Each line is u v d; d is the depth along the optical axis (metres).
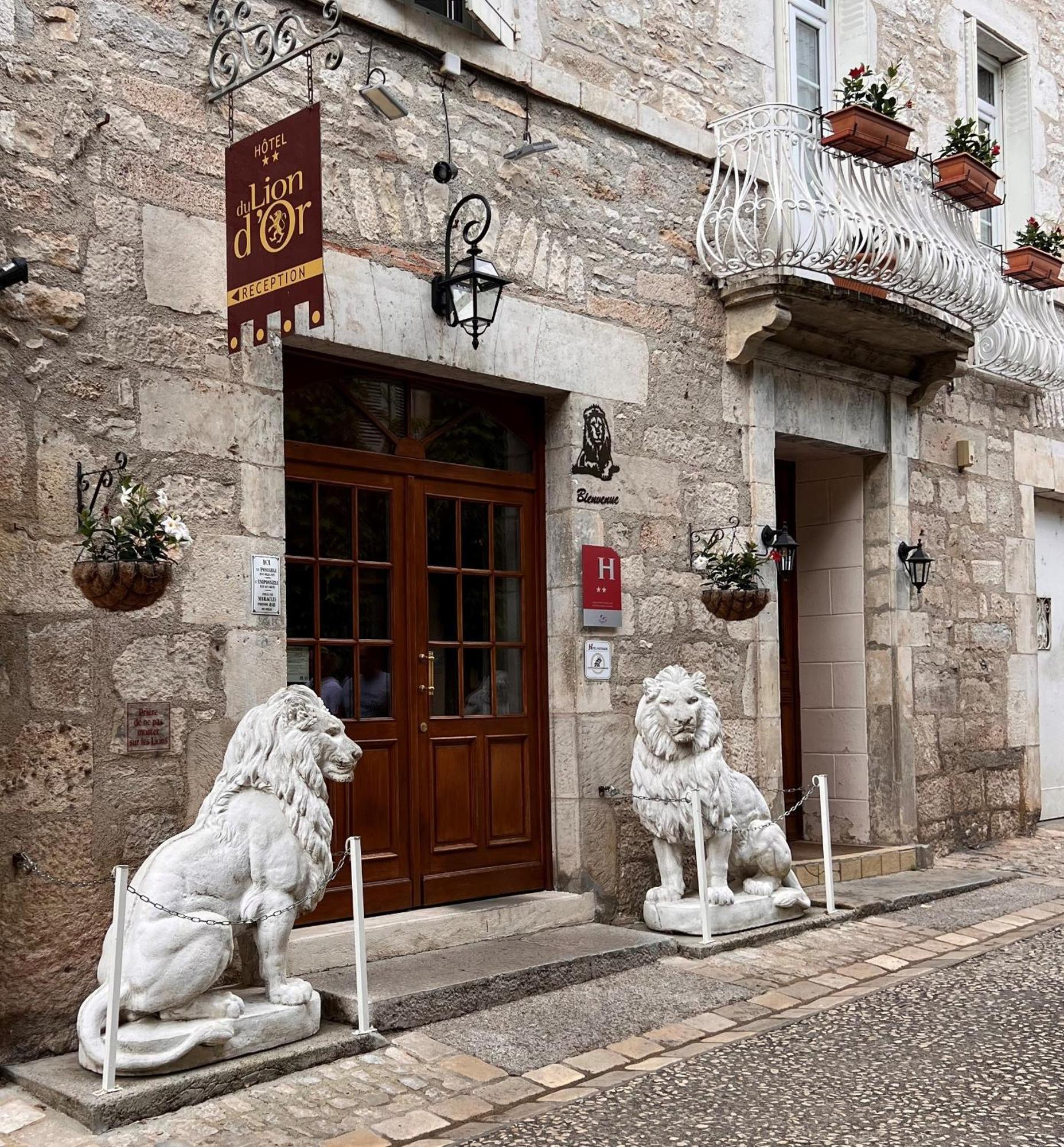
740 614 6.38
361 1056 4.21
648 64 6.72
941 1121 3.63
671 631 6.57
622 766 6.27
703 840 5.76
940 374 8.09
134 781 4.43
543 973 5.05
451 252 5.64
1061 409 9.96
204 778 4.63
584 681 6.13
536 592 6.27
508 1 5.91
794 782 8.32
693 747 5.90
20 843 4.13
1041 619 9.91
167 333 4.64
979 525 8.95
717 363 6.93
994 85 9.88
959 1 9.03
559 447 6.23
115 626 4.41
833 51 8.20
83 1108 3.60
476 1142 3.54
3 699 4.12
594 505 6.25
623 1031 4.59
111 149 4.54
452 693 5.93
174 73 4.73
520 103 6.04
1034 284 9.04
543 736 6.23
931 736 8.31
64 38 4.43
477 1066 4.19
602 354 6.34
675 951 5.65
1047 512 10.02
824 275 6.90
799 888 6.25
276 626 4.88
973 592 8.84
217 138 4.85
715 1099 3.86
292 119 4.28
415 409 5.86
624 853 6.25
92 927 4.27
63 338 4.36
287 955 4.22
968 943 5.99
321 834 4.30
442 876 5.75
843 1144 3.48
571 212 6.23
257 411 4.89
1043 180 9.88
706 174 6.99
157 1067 3.77
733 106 7.20
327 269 5.15
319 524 5.46
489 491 6.13
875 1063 4.17
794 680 8.40
